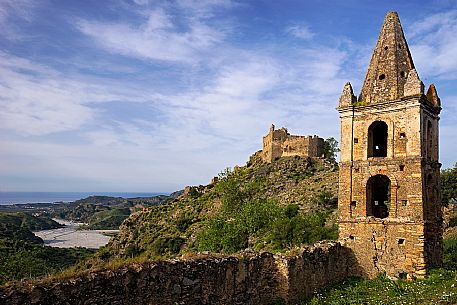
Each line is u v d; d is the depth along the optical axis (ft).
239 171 410.93
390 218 72.74
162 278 42.78
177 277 44.47
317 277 65.77
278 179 321.93
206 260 48.88
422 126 72.84
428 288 61.93
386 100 75.97
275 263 59.72
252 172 366.43
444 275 68.08
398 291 61.72
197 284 46.78
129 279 39.34
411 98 72.23
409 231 70.18
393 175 73.51
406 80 73.97
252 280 55.26
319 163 351.67
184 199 393.70
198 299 46.75
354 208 77.36
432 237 74.84
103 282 36.99
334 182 261.24
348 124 80.23
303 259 62.18
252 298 54.85
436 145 80.89
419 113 71.82
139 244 300.20
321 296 62.03
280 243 151.84
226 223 181.06
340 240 77.56
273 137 394.32
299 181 307.37
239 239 163.94
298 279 60.59
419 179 70.54
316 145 374.63
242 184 325.42
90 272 36.86
